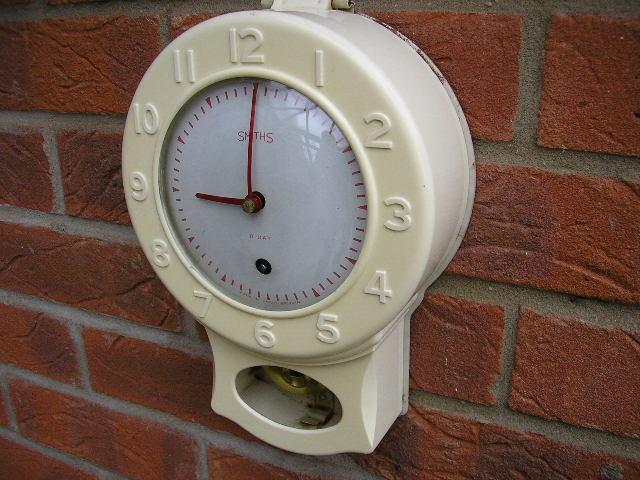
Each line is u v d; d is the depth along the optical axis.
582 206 0.32
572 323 0.34
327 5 0.31
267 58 0.28
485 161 0.34
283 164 0.29
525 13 0.31
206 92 0.31
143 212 0.34
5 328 0.56
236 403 0.38
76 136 0.46
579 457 0.37
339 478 0.44
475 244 0.35
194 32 0.30
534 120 0.32
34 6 0.44
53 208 0.49
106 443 0.55
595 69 0.30
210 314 0.34
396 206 0.28
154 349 0.49
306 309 0.31
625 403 0.34
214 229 0.33
